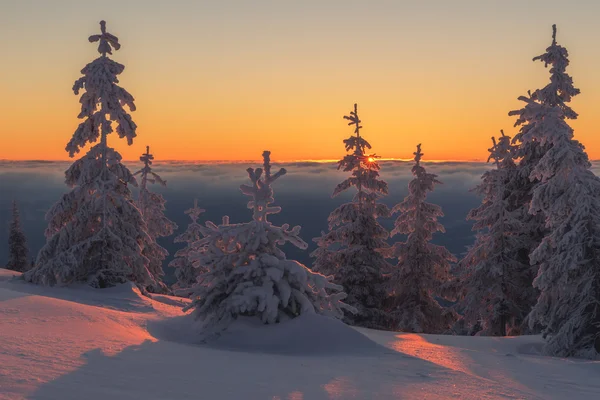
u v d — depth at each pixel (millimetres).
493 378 8656
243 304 12266
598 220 17359
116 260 21578
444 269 31000
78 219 21500
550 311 18172
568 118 25016
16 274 22828
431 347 13047
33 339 8352
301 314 12633
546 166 18688
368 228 31125
